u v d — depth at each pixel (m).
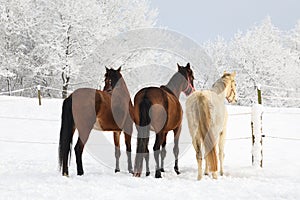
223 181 5.93
